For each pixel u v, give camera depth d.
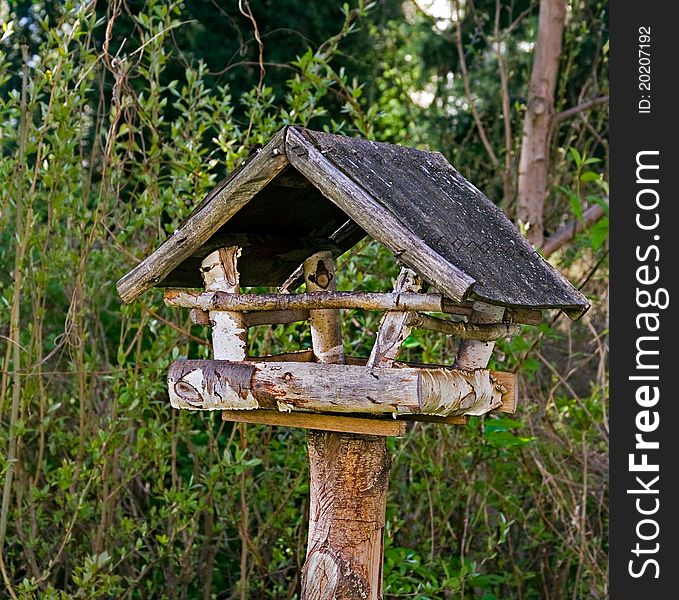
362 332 3.48
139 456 3.55
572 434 3.77
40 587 3.52
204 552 3.72
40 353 3.34
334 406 2.02
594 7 6.27
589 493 3.92
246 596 3.54
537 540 3.85
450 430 3.72
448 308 1.98
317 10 5.97
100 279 3.76
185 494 3.32
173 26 3.24
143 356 3.38
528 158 4.56
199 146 3.41
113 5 3.36
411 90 8.09
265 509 3.85
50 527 3.75
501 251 2.16
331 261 2.49
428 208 2.07
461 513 3.90
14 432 3.15
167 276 2.37
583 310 2.22
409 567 3.54
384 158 2.20
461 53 4.87
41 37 4.76
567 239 4.32
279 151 2.01
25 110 3.21
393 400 1.94
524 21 6.77
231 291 2.23
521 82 7.24
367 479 2.23
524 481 3.85
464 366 2.22
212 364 2.18
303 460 3.50
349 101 3.44
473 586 3.76
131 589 3.46
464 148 6.10
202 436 4.02
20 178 3.15
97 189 4.23
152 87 3.31
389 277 3.54
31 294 3.50
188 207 3.35
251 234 2.32
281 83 5.57
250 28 5.63
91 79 3.36
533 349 3.72
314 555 2.24
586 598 3.97
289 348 3.32
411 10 7.79
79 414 3.56
